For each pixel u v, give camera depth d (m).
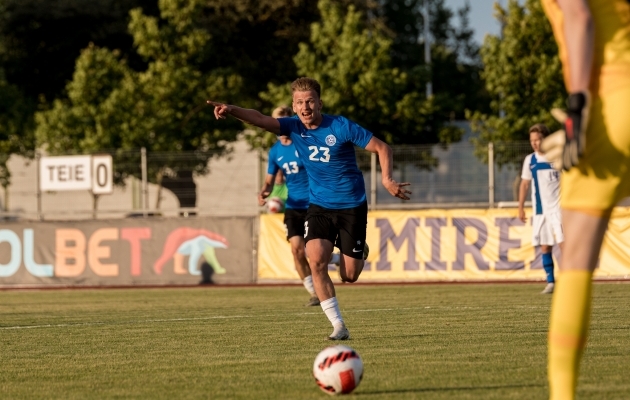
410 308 19.62
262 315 18.78
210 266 33.69
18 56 71.25
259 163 38.09
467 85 107.88
